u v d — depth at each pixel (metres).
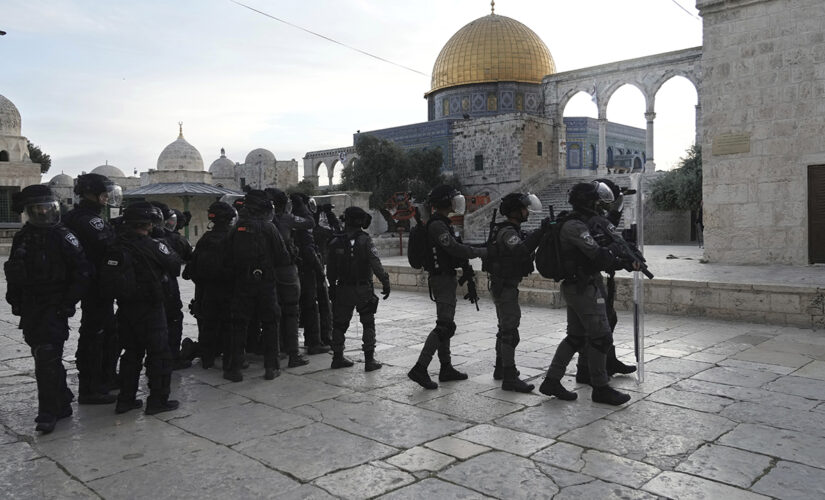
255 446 4.37
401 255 25.62
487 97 58.91
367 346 6.61
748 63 14.70
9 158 44.09
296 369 6.81
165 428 4.82
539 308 11.20
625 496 3.45
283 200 7.11
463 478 3.74
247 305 6.29
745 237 14.96
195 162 62.97
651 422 4.74
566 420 4.82
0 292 14.95
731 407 5.10
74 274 4.87
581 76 47.03
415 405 5.32
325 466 3.97
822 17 13.66
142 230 5.21
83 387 5.60
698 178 28.36
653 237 30.81
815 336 8.15
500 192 48.97
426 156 49.66
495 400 5.43
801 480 3.63
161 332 5.30
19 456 4.25
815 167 13.90
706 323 9.28
